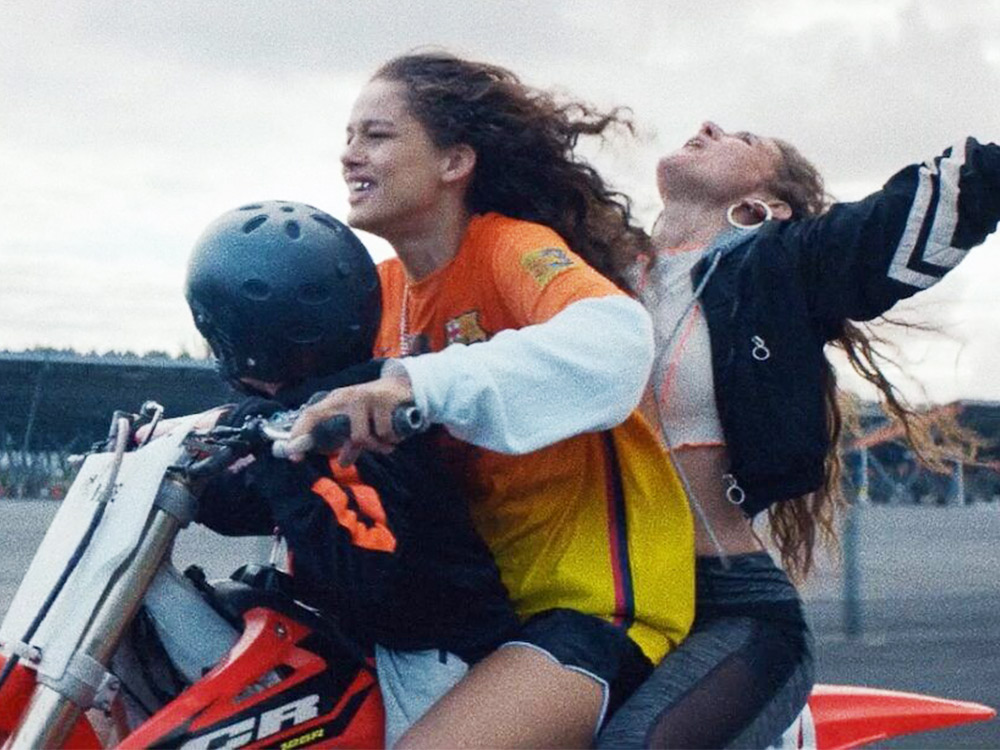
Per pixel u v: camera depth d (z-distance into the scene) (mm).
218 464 1990
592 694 2229
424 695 2223
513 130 2467
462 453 2361
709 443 2566
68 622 1971
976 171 2453
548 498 2361
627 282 2602
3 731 1993
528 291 2260
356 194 2432
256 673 2100
